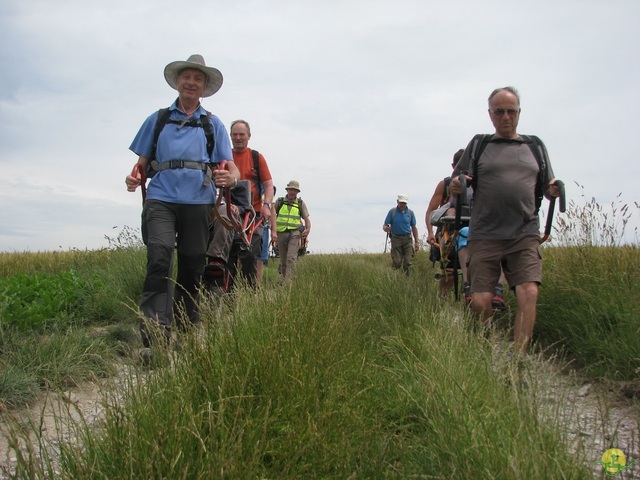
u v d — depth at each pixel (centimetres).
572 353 476
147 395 240
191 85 486
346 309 465
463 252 605
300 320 360
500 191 468
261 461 230
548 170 480
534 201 477
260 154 736
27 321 501
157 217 464
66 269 997
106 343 445
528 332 451
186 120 486
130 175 466
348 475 219
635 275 533
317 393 278
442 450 233
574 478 205
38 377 354
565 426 241
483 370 319
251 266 684
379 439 251
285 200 1005
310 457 232
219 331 325
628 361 390
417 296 586
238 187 636
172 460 196
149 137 485
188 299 493
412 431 281
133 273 750
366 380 321
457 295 600
